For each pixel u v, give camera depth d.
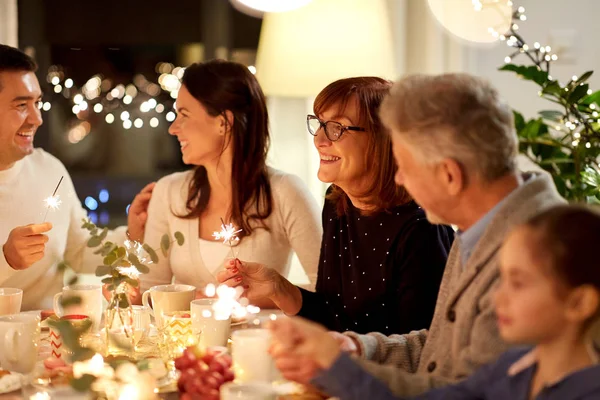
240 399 1.18
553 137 2.62
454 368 1.28
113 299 1.62
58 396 1.21
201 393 1.26
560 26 3.20
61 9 3.56
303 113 3.35
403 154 1.27
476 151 1.22
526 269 0.98
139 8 3.62
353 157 1.75
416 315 1.69
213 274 2.20
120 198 3.88
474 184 1.25
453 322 1.31
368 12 2.56
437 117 1.22
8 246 1.95
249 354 1.42
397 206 1.78
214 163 2.20
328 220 1.94
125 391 1.28
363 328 1.82
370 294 1.79
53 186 2.39
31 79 2.19
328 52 2.56
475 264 1.26
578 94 2.29
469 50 3.33
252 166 2.18
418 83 1.28
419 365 1.43
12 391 1.37
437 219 1.33
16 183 2.28
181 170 3.88
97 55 3.58
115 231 2.55
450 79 1.26
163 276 2.30
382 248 1.77
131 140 3.86
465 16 3.30
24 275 2.24
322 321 1.89
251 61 3.72
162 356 1.57
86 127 3.62
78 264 2.51
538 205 1.24
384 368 1.25
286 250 2.27
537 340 1.00
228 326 1.64
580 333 0.99
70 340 1.46
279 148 3.35
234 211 2.18
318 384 1.19
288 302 1.86
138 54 3.64
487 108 1.23
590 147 2.36
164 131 3.86
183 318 1.58
